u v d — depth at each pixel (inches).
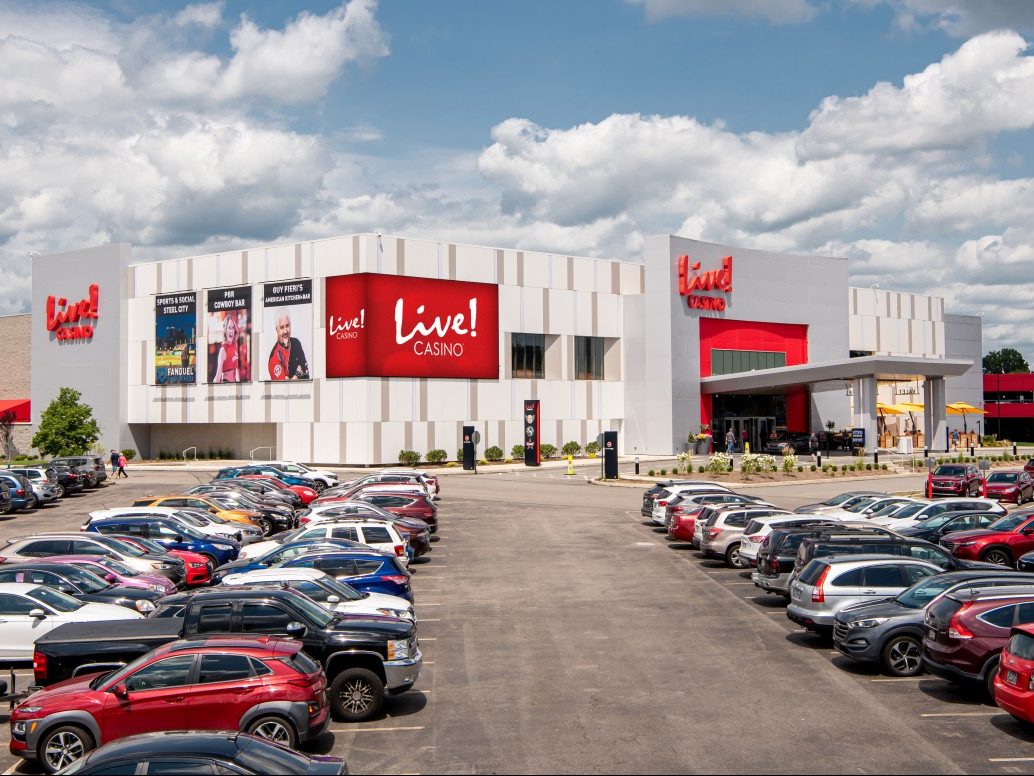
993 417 4365.2
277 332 2571.4
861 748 509.4
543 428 2751.0
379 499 1316.4
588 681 645.9
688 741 522.0
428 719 569.9
